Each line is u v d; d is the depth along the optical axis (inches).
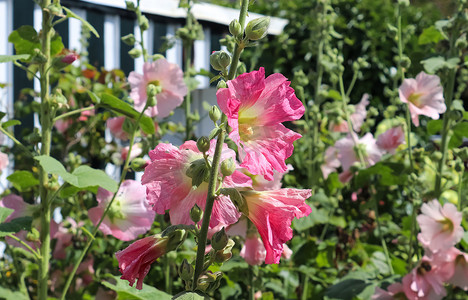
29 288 115.9
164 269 99.9
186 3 107.1
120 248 105.3
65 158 133.0
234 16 171.5
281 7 209.3
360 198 134.3
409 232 112.0
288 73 195.6
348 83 197.9
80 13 145.2
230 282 97.0
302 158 136.7
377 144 113.8
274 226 39.3
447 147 100.4
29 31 76.3
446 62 90.4
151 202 42.9
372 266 112.5
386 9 201.5
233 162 39.6
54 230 82.0
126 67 154.6
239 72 67.1
